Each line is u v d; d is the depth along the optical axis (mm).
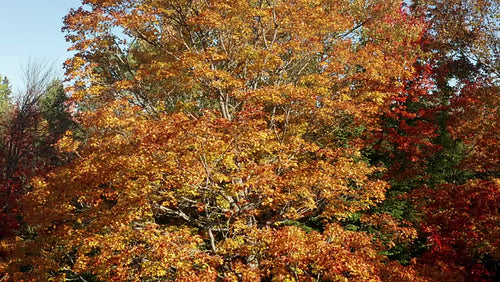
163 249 8586
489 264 16625
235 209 12469
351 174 12336
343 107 12727
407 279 10469
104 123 12188
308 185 11930
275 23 15945
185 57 13703
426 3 24344
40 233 13562
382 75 15461
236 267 9719
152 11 15875
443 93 23000
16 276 13062
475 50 22516
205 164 10430
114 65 18188
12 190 25906
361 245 10422
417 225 17125
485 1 21609
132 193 10500
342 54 15391
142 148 10109
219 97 15305
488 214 13805
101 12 15922
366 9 20672
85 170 12086
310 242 9406
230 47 16172
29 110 30578
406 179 19469
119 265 9328
